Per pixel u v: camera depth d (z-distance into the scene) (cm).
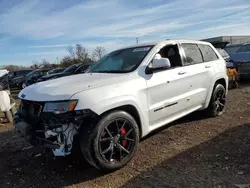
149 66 414
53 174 357
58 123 322
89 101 322
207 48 566
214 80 542
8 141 511
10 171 374
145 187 306
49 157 394
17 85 2262
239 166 333
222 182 300
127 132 363
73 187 320
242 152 372
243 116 566
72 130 324
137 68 402
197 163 353
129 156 362
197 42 543
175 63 468
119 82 367
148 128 403
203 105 529
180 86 456
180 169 341
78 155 404
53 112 320
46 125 336
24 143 489
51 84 378
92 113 323
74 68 1623
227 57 1286
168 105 433
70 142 323
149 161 372
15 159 416
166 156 384
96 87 343
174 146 420
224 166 337
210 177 314
